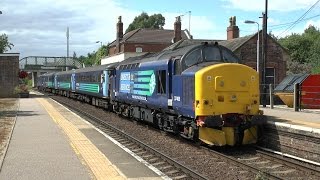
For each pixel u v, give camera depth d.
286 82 24.09
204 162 12.54
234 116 14.27
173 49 17.75
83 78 40.19
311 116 17.36
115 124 22.06
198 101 14.02
